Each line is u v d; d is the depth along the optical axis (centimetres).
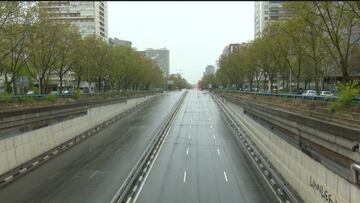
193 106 11956
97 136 5634
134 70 12044
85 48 7350
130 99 10550
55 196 2756
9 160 3228
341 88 2977
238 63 10981
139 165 3722
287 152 3175
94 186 3009
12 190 2883
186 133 6112
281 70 7225
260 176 3397
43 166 3650
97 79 10888
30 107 4100
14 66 5453
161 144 5059
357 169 1827
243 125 6494
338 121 2642
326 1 3597
